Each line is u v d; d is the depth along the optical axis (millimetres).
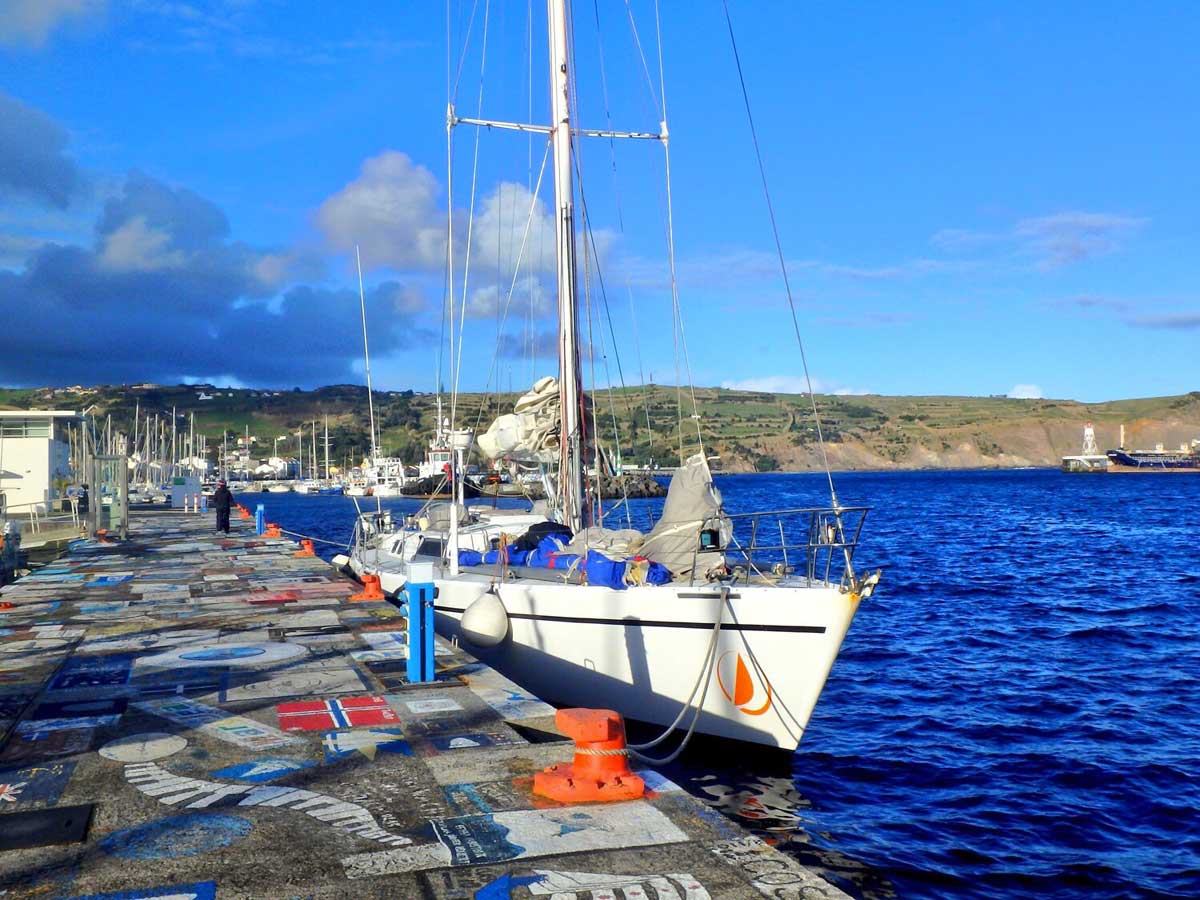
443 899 4312
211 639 11562
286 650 10773
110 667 9891
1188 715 13297
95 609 14359
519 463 15938
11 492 45625
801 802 9906
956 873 8281
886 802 10000
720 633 10117
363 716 7746
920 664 17031
